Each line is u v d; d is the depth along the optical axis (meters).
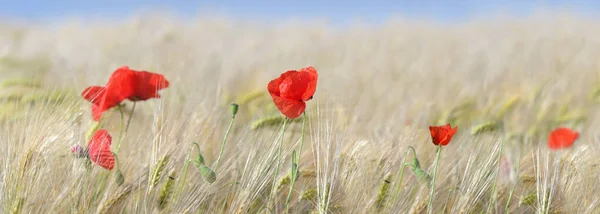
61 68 7.74
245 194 2.81
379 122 4.14
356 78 7.68
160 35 11.25
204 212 2.87
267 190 2.95
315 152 3.08
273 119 3.27
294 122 3.35
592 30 13.39
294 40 13.42
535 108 5.07
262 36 14.36
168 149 2.82
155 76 3.08
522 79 7.46
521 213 3.07
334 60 10.70
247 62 8.98
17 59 8.02
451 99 5.81
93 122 3.20
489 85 6.82
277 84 2.74
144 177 2.86
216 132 3.53
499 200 3.11
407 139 3.33
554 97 5.77
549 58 9.72
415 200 2.97
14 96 3.82
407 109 4.96
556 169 2.96
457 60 10.16
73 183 2.76
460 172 3.12
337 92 5.71
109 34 14.30
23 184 2.65
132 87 3.08
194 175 2.89
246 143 3.14
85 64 8.69
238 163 3.05
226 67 7.53
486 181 2.96
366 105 4.97
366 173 2.96
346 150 3.00
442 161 3.24
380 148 3.13
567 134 3.44
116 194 2.79
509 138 3.98
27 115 3.06
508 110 4.98
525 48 11.41
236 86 6.68
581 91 6.12
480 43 12.87
